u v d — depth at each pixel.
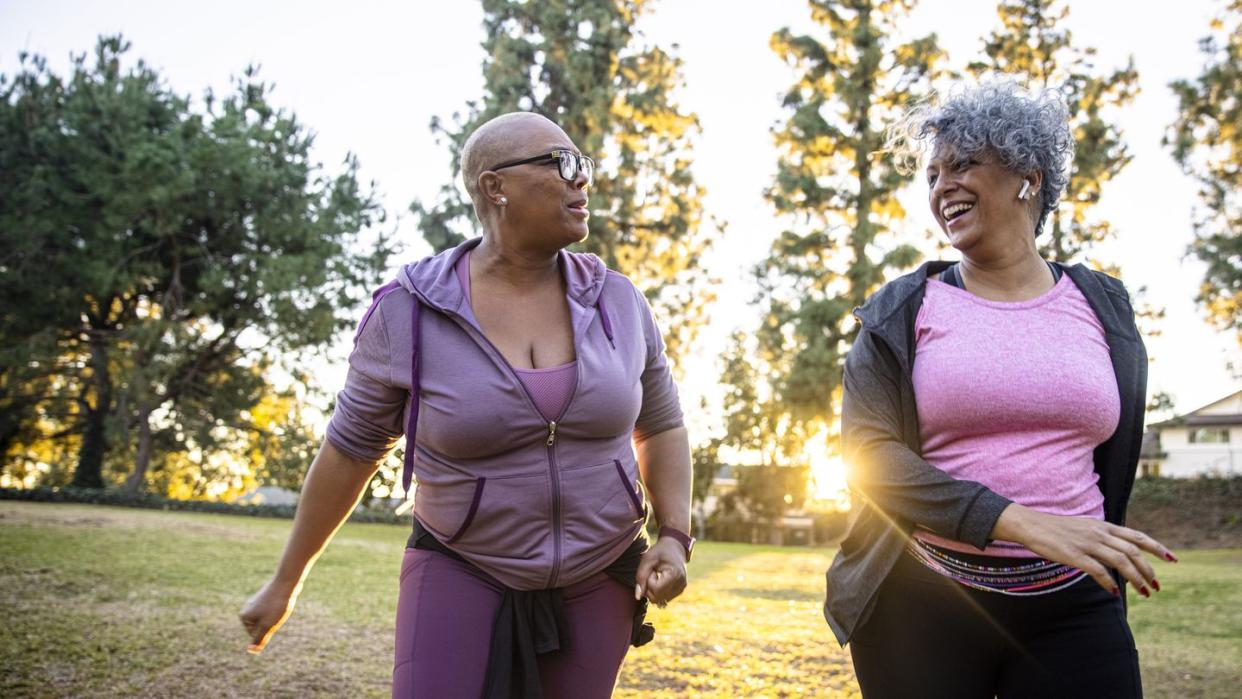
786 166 25.75
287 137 27.84
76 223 25.67
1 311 25.25
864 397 2.22
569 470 2.20
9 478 34.38
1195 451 43.69
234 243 27.17
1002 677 2.17
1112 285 2.29
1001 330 2.17
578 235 2.26
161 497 24.05
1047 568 2.06
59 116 26.09
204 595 7.65
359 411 2.31
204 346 27.47
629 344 2.33
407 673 2.15
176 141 25.52
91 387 28.53
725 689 5.20
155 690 4.67
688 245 27.08
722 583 11.81
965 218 2.24
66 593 7.36
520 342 2.25
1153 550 1.80
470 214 25.89
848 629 2.23
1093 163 24.48
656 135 26.58
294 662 5.43
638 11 26.61
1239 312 23.16
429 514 2.24
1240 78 22.08
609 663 2.29
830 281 25.81
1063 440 2.13
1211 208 23.06
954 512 1.97
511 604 2.20
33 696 4.43
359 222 28.14
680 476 2.49
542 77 26.42
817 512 36.72
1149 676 5.81
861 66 25.19
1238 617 8.66
